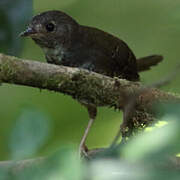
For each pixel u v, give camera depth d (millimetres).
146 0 13719
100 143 12609
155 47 13734
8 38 9445
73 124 12656
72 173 3291
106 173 3324
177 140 3270
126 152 3375
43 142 3980
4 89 12945
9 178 3512
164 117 3541
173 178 3273
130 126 9039
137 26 13875
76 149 3619
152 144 3314
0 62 7473
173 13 9266
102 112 13016
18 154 3949
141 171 3322
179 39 13367
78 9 14000
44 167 3352
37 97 12891
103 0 14008
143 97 8391
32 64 7645
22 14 9352
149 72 13781
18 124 4023
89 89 8250
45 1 13797
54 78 7816
